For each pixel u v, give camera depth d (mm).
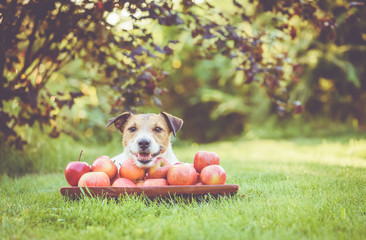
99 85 2090
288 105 1917
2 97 1664
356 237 979
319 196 1289
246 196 1293
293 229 1029
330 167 1863
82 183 1252
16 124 1916
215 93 4992
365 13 3623
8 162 1996
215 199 1253
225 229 1037
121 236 1009
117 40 1658
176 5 1666
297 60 3816
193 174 1265
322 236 989
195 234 1003
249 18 1707
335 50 4109
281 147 3502
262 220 1080
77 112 3191
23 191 1505
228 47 1724
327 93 4586
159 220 1088
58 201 1261
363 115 4496
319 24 1610
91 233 1019
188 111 5578
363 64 4285
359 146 2830
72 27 1550
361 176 1602
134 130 1436
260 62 1744
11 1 1471
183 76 5324
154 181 1266
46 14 1538
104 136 3547
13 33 1575
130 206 1170
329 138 4016
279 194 1333
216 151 3303
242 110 5016
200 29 1644
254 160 2367
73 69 2953
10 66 1639
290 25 1672
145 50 1593
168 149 1503
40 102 1852
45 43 1678
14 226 1070
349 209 1151
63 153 2340
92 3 1489
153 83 1832
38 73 1781
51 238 1001
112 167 1321
